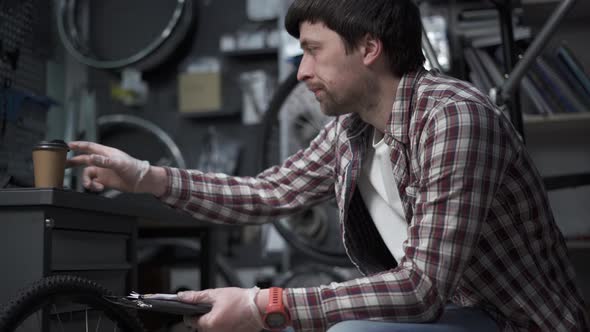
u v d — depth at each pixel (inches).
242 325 37.0
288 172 55.4
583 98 97.4
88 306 40.9
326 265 108.5
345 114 49.7
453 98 39.6
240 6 156.1
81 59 147.4
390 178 46.8
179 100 152.3
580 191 108.4
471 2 101.7
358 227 49.8
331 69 43.0
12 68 56.7
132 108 158.4
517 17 96.5
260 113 145.3
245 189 54.1
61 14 148.6
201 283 76.5
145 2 161.6
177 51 157.3
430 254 36.7
